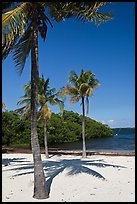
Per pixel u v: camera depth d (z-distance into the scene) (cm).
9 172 1761
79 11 1148
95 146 4975
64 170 1753
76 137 6769
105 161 2269
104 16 1170
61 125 6512
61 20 1196
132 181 1396
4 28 888
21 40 1154
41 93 2648
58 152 3161
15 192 1209
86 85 2584
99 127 8144
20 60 1175
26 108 2442
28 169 1881
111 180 1427
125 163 2114
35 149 1109
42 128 5894
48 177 1520
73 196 1122
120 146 4769
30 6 1102
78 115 7281
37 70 1129
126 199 1064
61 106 2652
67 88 2641
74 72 2658
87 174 1599
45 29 1268
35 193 1102
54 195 1137
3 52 1068
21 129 5638
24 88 2473
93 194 1146
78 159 2486
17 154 3203
